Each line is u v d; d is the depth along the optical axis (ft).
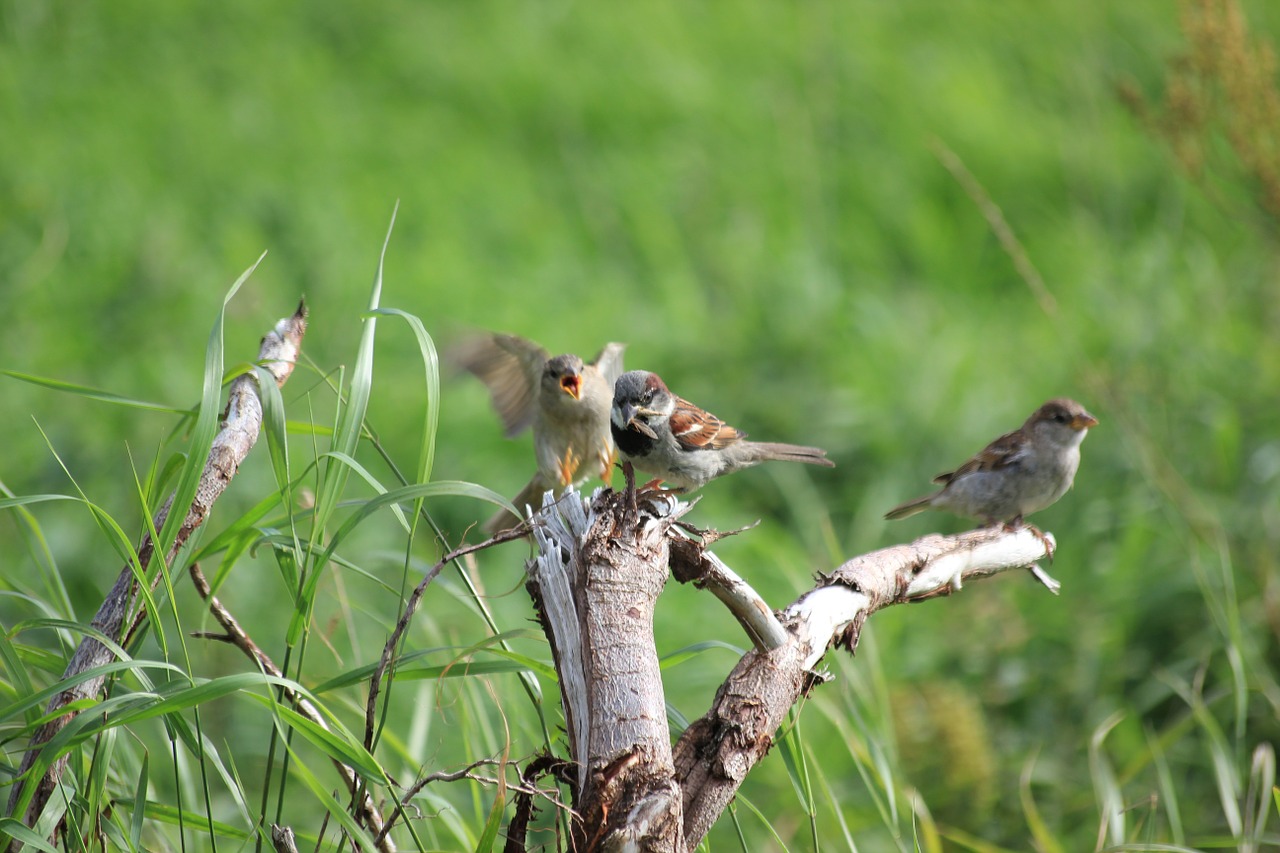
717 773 14.15
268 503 16.74
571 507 15.23
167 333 46.47
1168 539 35.42
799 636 15.58
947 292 57.52
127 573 16.17
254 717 27.68
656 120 71.51
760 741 14.47
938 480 31.63
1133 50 77.15
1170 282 50.72
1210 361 43.78
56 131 62.59
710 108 72.49
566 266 58.08
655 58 78.13
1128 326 47.32
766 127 71.36
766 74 77.46
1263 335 46.52
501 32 79.97
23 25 73.26
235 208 57.93
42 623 15.07
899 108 72.28
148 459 35.99
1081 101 72.02
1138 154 68.54
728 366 47.14
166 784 23.41
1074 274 57.00
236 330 47.78
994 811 28.53
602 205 62.64
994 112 73.51
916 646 32.99
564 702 14.30
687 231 61.16
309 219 57.77
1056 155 69.15
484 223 60.95
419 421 42.80
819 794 27.17
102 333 46.21
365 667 15.99
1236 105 36.73
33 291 47.83
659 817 13.00
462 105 71.87
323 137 66.33
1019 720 31.58
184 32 76.18
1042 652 32.83
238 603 30.58
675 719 16.53
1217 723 30.17
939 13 87.40
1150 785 28.81
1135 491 37.27
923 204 64.23
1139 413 40.29
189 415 17.10
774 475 41.06
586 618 14.12
